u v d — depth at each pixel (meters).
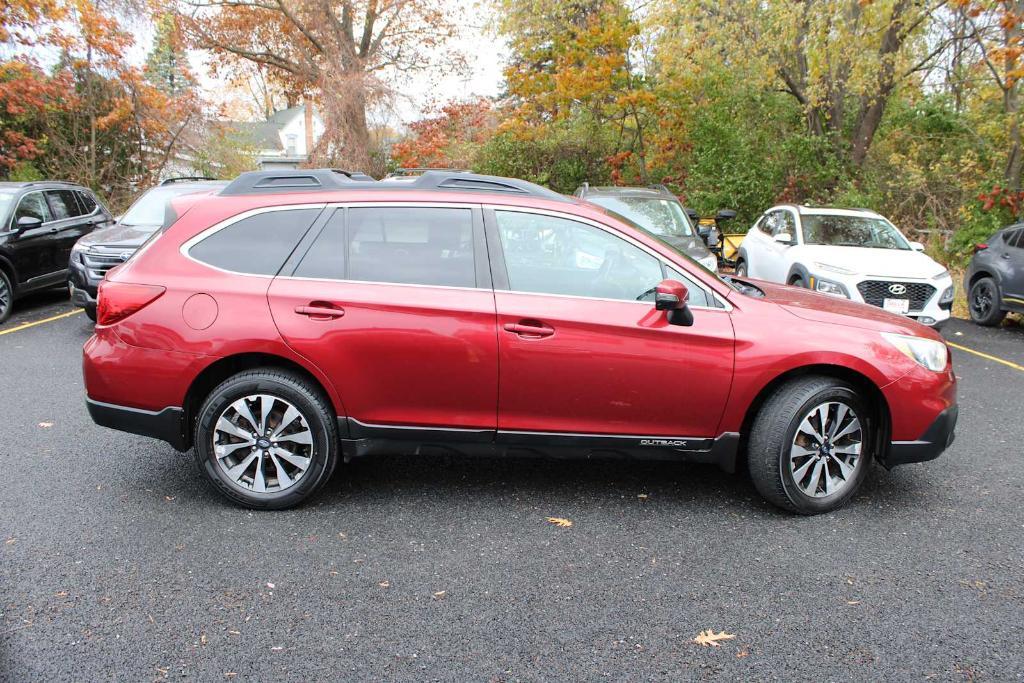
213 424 3.96
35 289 10.30
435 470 4.72
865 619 3.10
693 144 19.66
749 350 3.95
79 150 20.31
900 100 19.27
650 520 4.04
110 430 5.40
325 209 4.07
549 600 3.22
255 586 3.30
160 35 25.00
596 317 3.92
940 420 4.09
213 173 24.17
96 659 2.77
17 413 5.80
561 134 22.33
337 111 23.16
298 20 27.78
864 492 4.46
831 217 10.36
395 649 2.86
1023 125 14.93
